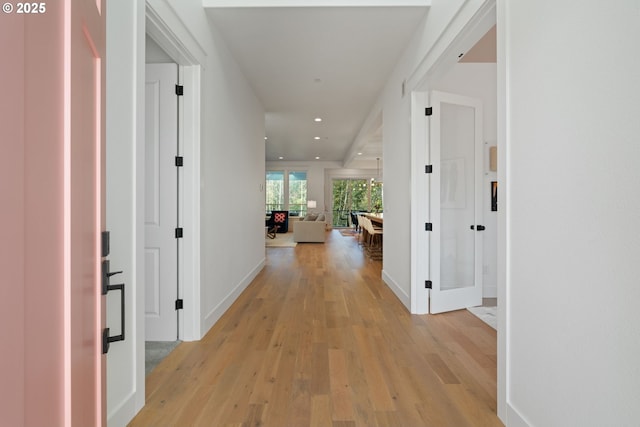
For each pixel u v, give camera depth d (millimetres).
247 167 4680
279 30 3322
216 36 3238
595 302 1172
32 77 587
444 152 3590
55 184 677
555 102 1360
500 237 1755
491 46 3592
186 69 2752
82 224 805
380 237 8539
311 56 3918
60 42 688
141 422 1721
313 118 6789
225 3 2898
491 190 4141
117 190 1657
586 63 1202
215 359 2438
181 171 2754
